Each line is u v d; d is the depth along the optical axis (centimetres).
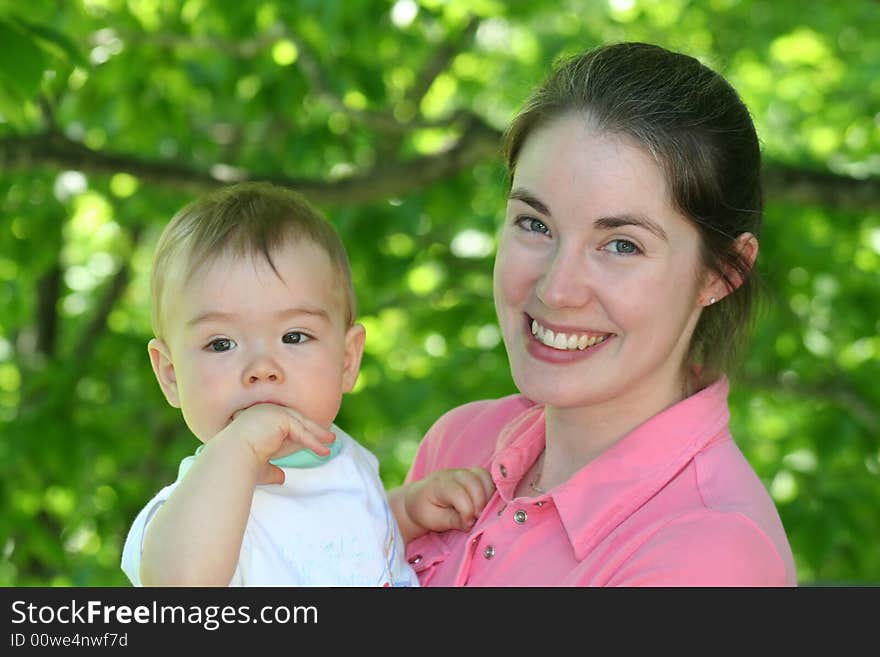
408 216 583
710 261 183
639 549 169
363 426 607
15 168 386
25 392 556
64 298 743
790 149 671
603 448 194
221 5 458
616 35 719
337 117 589
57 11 451
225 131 655
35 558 589
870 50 670
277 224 191
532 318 186
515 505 188
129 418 639
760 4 694
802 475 491
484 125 446
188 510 168
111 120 538
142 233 714
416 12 474
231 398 185
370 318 646
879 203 384
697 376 200
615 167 174
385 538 194
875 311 594
